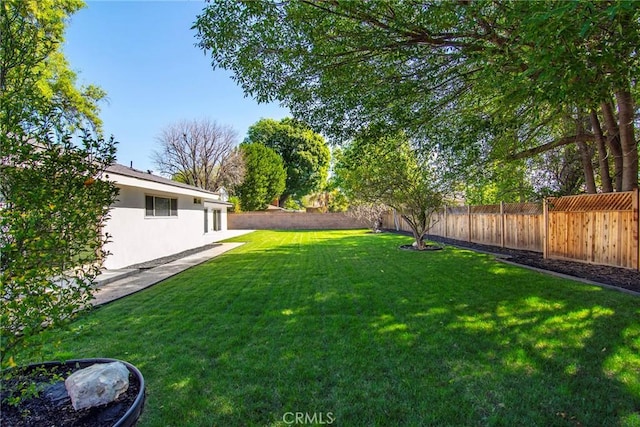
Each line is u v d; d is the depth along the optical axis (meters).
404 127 5.26
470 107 5.80
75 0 9.21
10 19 2.17
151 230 9.97
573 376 2.52
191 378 2.65
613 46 2.74
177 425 2.09
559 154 9.55
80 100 10.47
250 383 2.56
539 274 6.05
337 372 2.70
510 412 2.13
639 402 2.18
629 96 5.98
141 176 9.05
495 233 10.66
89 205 2.24
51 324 2.02
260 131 32.75
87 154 2.26
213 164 27.62
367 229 22.56
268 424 2.09
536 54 2.66
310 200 38.47
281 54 4.21
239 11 3.71
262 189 28.64
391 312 4.17
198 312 4.41
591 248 6.61
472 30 3.89
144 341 3.43
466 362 2.79
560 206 7.43
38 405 2.12
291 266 7.93
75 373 2.27
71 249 2.16
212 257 10.11
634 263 5.75
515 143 6.74
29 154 2.00
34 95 2.14
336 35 4.09
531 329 3.42
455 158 6.79
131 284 6.32
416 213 10.50
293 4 3.72
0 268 1.87
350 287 5.59
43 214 1.99
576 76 2.79
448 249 10.31
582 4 2.31
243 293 5.40
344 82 4.61
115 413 2.04
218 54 4.20
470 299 4.58
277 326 3.80
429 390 2.40
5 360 1.88
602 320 3.56
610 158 8.19
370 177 9.83
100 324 3.97
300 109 5.11
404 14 3.73
